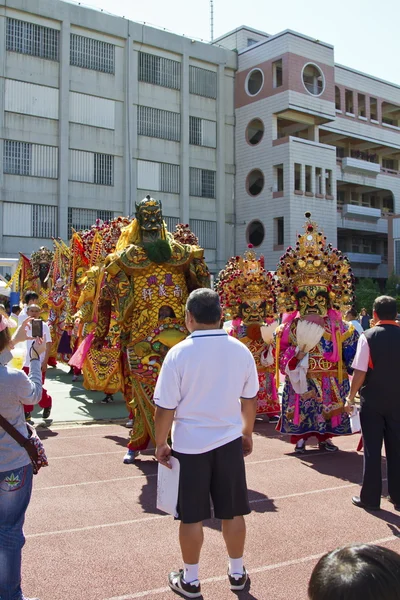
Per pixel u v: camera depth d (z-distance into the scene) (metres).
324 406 6.92
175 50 35.44
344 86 41.50
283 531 4.53
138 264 6.19
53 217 31.28
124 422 8.66
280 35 36.00
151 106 34.81
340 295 7.10
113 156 33.34
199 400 3.43
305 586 3.66
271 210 36.53
